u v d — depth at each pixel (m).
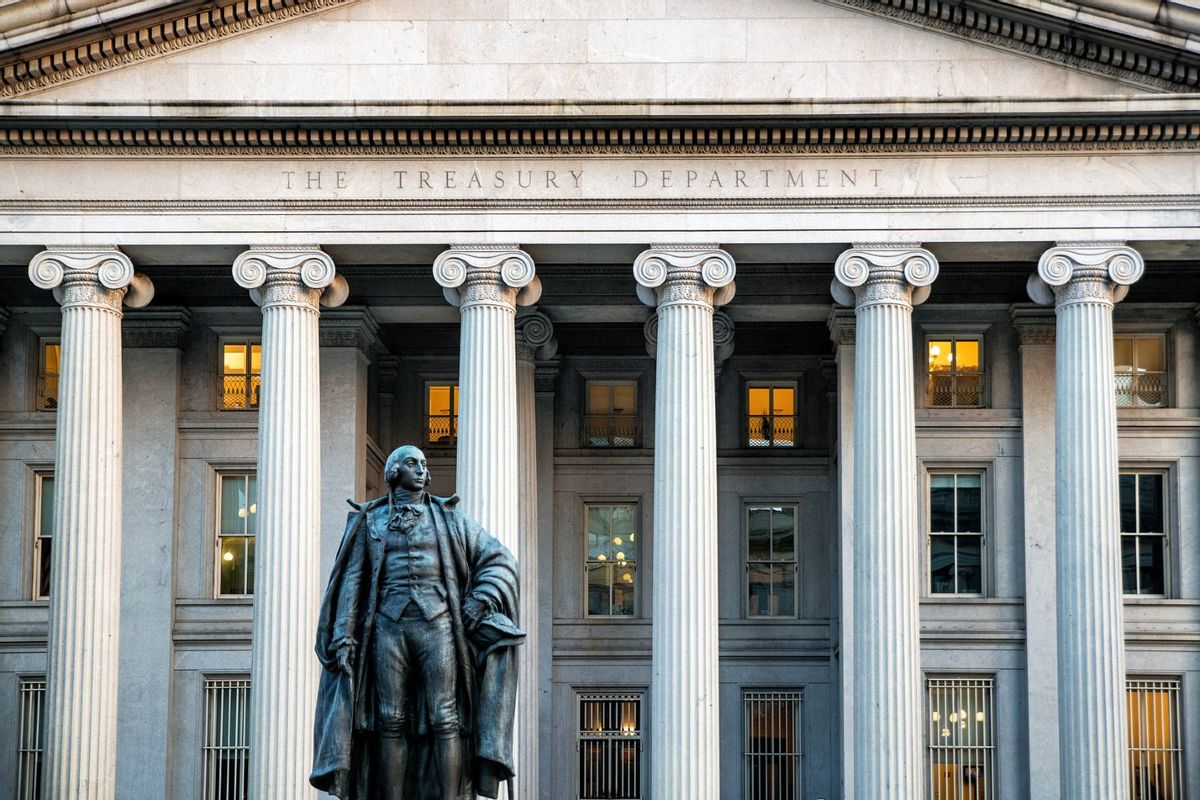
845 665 55.94
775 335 63.12
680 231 51.84
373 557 21.02
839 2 51.97
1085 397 51.19
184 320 59.19
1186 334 59.31
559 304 57.56
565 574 62.94
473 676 20.97
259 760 50.19
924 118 51.25
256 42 52.31
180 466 59.06
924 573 58.66
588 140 51.91
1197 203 51.72
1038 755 57.00
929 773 57.75
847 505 56.72
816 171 52.00
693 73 51.94
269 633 50.53
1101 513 50.75
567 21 52.25
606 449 63.34
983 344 59.41
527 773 57.06
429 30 52.28
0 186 52.31
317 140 51.94
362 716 20.78
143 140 52.06
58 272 52.12
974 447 58.72
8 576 59.50
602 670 62.41
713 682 50.44
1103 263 51.62
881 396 51.09
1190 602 58.28
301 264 51.94
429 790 20.75
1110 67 51.38
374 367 62.09
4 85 51.59
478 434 51.06
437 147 52.09
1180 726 57.94
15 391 60.03
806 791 61.66
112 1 50.72
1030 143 51.81
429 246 52.28
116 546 52.12
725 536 62.94
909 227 51.78
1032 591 57.81
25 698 59.16
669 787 50.00
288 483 51.06
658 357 51.75
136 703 57.75
